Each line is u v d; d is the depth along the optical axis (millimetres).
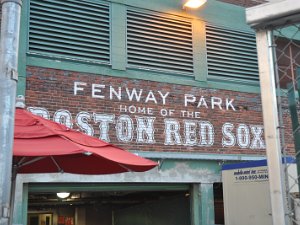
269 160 1768
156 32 9844
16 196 7789
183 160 9477
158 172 9156
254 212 7844
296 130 1775
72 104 8672
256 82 10820
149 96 9445
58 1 8961
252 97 10688
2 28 2541
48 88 8523
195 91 9984
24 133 3967
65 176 8320
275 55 1855
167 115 9531
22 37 8438
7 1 2566
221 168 9539
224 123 10156
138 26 9672
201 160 9656
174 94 9727
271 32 1872
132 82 9344
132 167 4945
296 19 1809
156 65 9688
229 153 10031
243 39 10914
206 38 10445
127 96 9219
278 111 1807
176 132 9531
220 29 10656
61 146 3795
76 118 8648
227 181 8469
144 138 9180
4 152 2320
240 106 10461
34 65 8492
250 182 7988
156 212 11453
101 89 9000
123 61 9336
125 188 9039
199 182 9555
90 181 8523
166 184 9438
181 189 9625
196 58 10156
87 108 8789
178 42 10031
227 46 10648
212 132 9945
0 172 2281
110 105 9016
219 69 10430
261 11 1826
